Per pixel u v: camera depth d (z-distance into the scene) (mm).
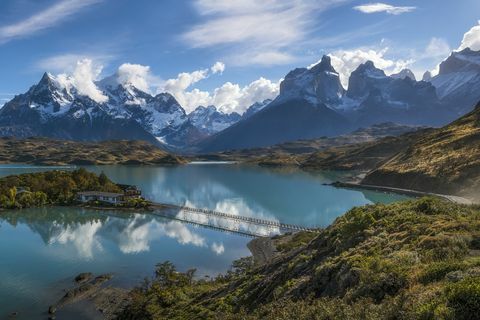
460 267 25094
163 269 83875
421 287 24078
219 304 51219
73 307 71750
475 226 36688
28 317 68125
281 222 147375
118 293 77562
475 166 173875
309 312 27750
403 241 37031
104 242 117312
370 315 23203
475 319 18812
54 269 92562
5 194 173375
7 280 85125
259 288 49469
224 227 137000
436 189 179000
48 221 146250
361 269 31812
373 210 57875
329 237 55156
